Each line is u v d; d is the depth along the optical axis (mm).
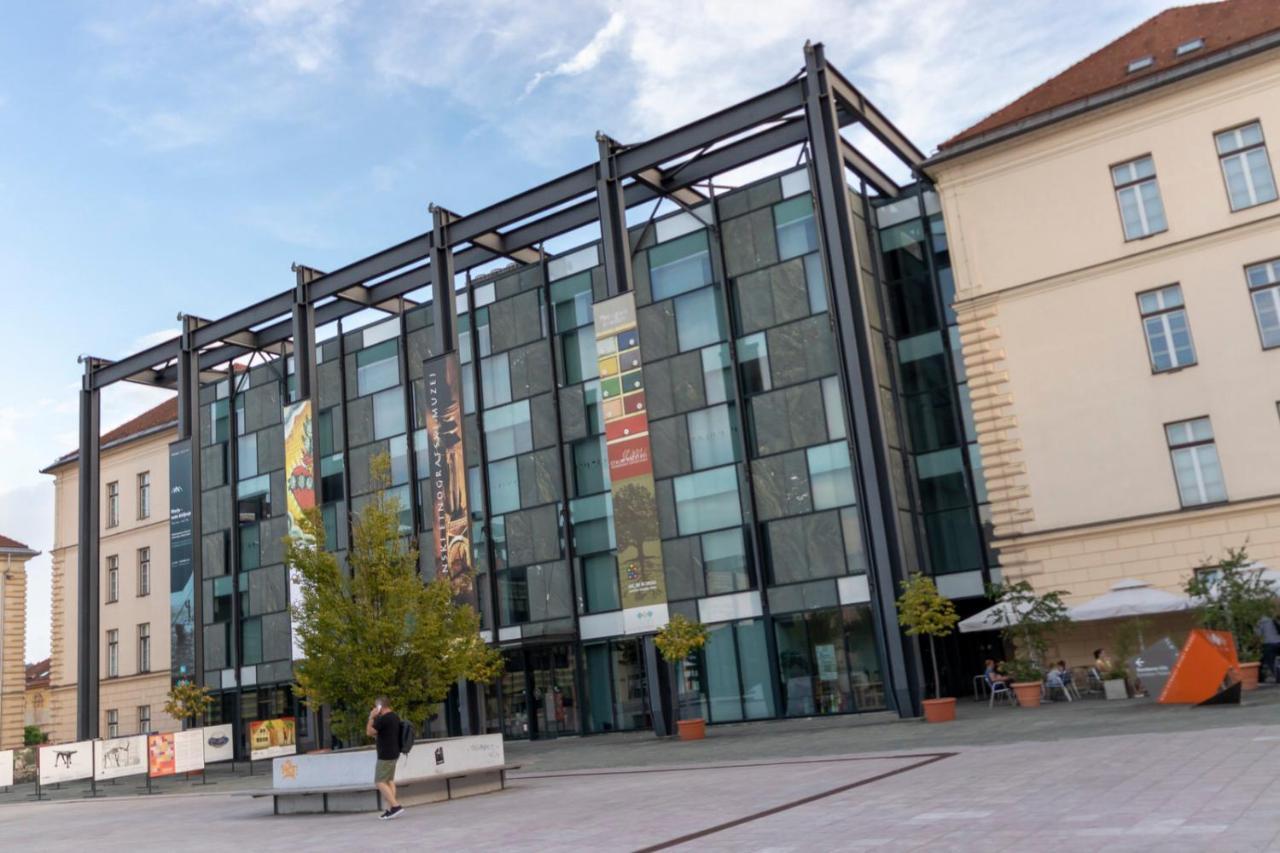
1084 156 25797
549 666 32188
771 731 24906
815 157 26750
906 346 30188
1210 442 23828
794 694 27500
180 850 12648
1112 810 8750
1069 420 25328
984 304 26609
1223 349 23812
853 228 27406
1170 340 24531
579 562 32125
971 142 26938
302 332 37188
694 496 29672
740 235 29922
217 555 41219
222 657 40188
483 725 30750
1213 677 18062
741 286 29734
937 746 16531
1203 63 24203
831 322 28047
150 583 46844
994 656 31000
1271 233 23531
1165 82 24578
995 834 8211
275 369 40875
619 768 19469
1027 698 22969
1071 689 23781
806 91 27422
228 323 39344
